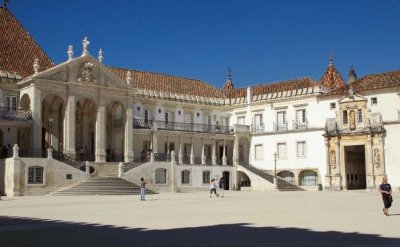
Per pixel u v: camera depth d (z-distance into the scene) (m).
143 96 61.03
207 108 68.38
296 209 25.83
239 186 64.12
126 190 47.44
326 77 74.25
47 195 44.44
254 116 68.06
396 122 55.19
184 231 16.36
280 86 67.69
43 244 13.66
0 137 50.28
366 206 28.02
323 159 60.81
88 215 22.88
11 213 24.28
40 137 48.59
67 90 50.53
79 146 55.72
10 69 52.06
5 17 57.28
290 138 63.84
